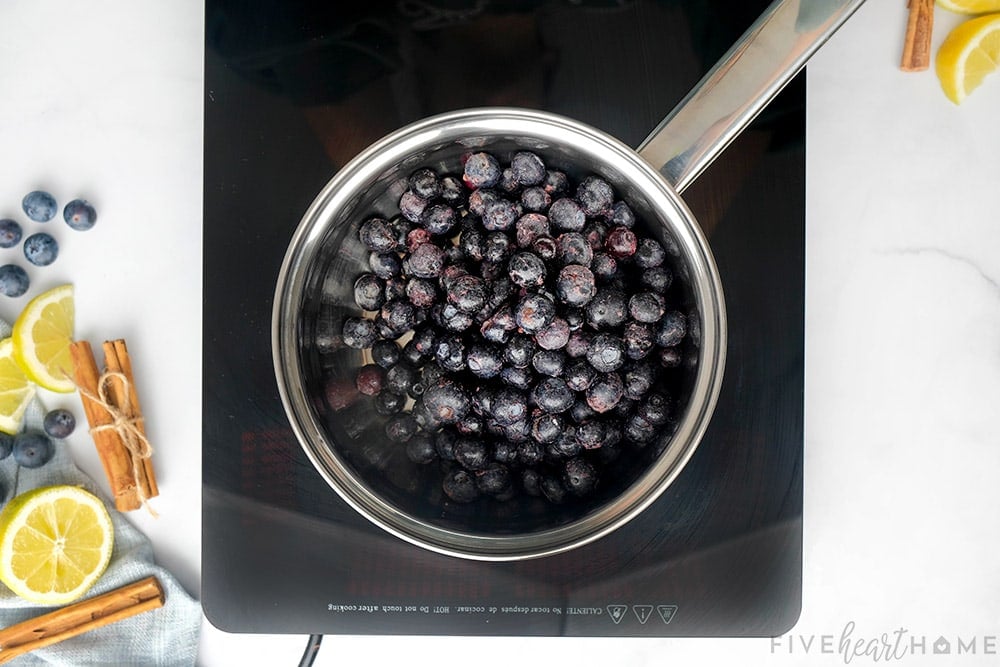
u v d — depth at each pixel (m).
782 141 0.60
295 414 0.52
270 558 0.60
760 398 0.60
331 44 0.60
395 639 0.63
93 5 0.63
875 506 0.62
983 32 0.60
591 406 0.54
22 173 0.63
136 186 0.63
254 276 0.60
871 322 0.62
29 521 0.60
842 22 0.51
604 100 0.60
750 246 0.59
